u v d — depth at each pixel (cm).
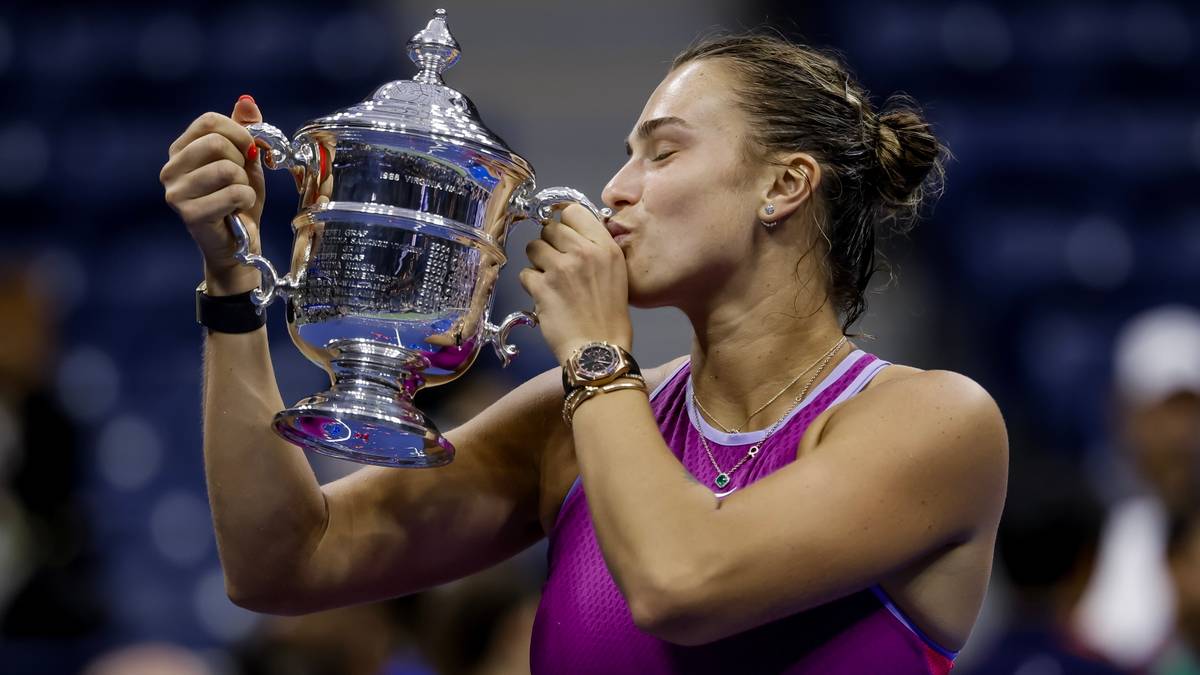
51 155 2562
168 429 2158
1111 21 2609
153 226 2477
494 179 633
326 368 650
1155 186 2425
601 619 641
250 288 666
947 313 2231
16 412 1500
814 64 695
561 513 686
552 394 731
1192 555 1194
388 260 620
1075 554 1334
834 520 591
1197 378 1332
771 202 663
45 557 1432
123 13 2745
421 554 721
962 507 619
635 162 677
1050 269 2297
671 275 657
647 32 3003
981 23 2598
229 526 682
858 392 659
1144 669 1250
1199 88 2572
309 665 1040
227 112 2622
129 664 1102
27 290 1590
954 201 2358
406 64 2683
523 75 2927
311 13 2741
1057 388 2134
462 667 1058
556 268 648
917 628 634
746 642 621
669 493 596
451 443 713
